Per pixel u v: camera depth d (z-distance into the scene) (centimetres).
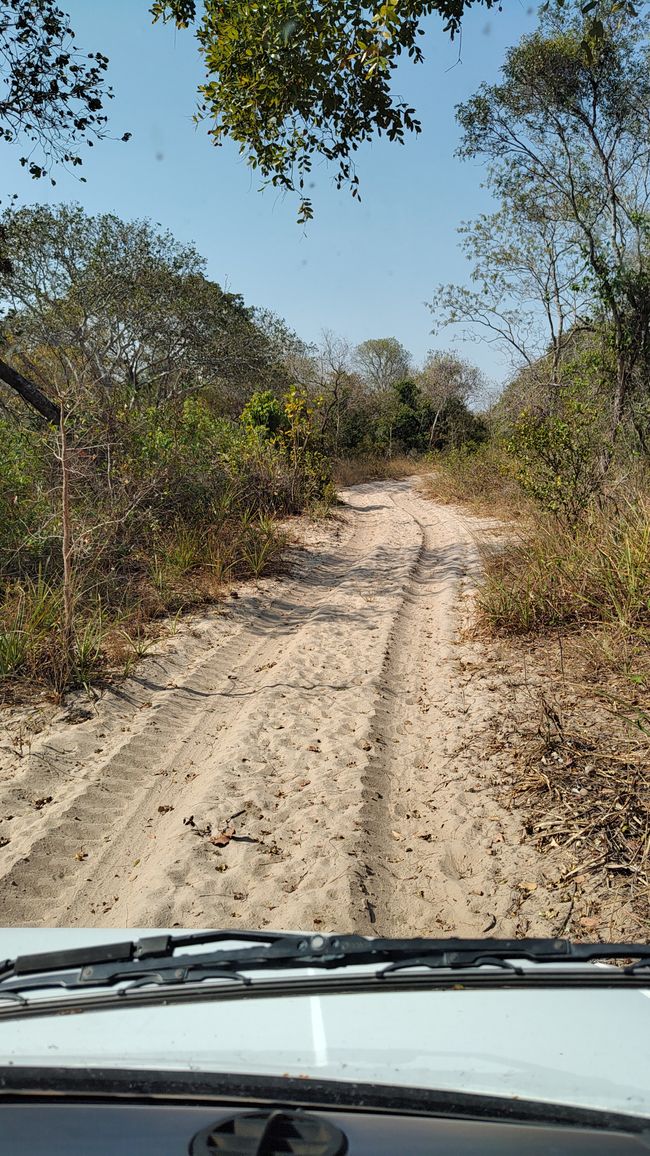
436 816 461
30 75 1090
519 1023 165
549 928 355
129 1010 167
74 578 781
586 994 180
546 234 1641
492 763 508
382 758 539
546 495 1057
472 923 364
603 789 455
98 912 385
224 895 391
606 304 1388
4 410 1439
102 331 2164
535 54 1397
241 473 1371
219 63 624
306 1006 169
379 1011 168
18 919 377
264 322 2897
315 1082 137
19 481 935
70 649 663
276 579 1037
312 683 676
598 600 741
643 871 383
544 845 415
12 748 538
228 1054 150
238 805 474
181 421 1322
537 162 1531
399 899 391
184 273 2372
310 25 586
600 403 1395
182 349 2416
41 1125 126
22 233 2031
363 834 439
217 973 165
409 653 757
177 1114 128
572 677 622
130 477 1021
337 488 2383
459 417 3762
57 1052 151
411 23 571
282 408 1834
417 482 2688
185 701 640
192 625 816
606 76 1399
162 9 629
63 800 481
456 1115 129
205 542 1055
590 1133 127
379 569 1122
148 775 522
